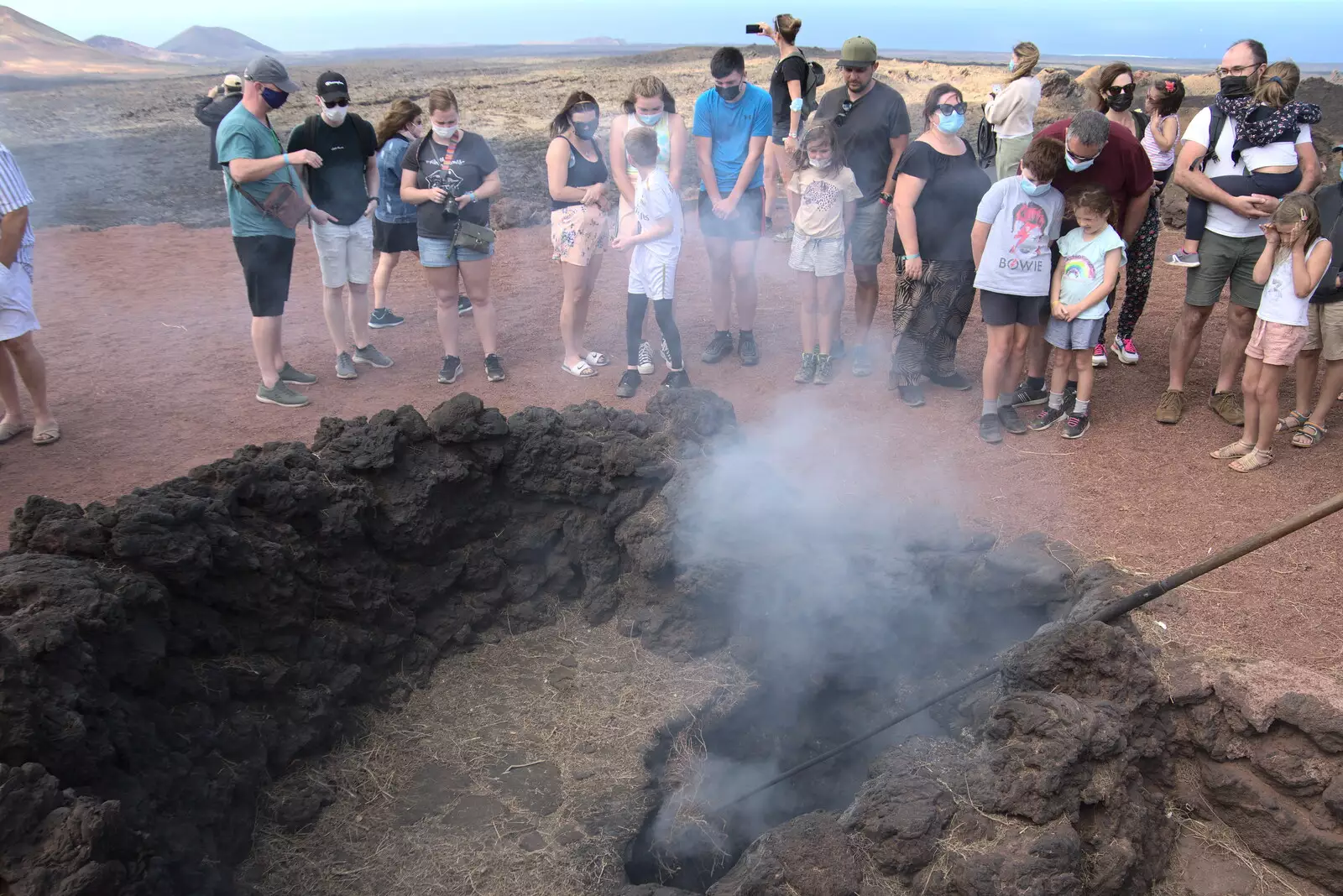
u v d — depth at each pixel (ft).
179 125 74.28
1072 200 18.97
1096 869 12.89
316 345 25.72
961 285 21.50
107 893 10.73
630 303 21.98
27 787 10.75
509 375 23.59
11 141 67.00
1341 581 15.65
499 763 16.57
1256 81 19.07
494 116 68.18
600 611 19.43
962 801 13.17
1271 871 13.39
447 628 18.83
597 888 14.33
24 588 12.56
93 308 29.25
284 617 15.98
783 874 13.06
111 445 19.95
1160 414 20.49
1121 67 21.48
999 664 15.33
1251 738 13.53
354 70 120.88
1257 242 18.76
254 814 14.74
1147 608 15.37
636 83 20.92
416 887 14.34
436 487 18.35
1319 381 22.16
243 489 15.94
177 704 14.35
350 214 22.07
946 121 19.88
